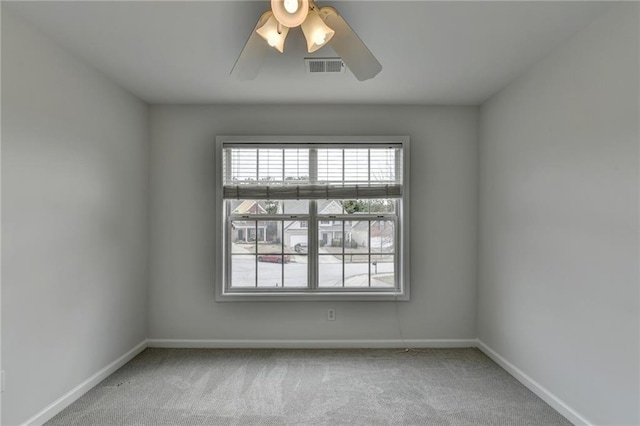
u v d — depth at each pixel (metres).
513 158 2.70
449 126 3.29
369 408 2.25
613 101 1.78
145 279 3.21
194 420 2.12
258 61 1.90
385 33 2.04
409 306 3.28
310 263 3.31
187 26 1.97
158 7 1.79
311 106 3.27
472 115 3.29
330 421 2.12
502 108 2.86
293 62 2.41
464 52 2.27
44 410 2.06
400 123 3.28
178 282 3.25
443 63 2.42
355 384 2.56
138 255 3.10
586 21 1.91
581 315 2.00
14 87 1.85
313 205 3.31
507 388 2.51
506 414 2.18
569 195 2.10
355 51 1.80
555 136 2.22
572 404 2.08
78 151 2.34
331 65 2.44
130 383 2.56
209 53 2.29
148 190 3.25
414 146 3.28
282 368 2.82
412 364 2.90
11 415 1.84
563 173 2.15
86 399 2.33
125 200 2.89
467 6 1.78
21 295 1.90
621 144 1.74
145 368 2.80
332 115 3.27
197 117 3.26
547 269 2.30
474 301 3.29
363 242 3.32
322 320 3.27
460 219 3.29
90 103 2.46
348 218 3.31
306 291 3.30
